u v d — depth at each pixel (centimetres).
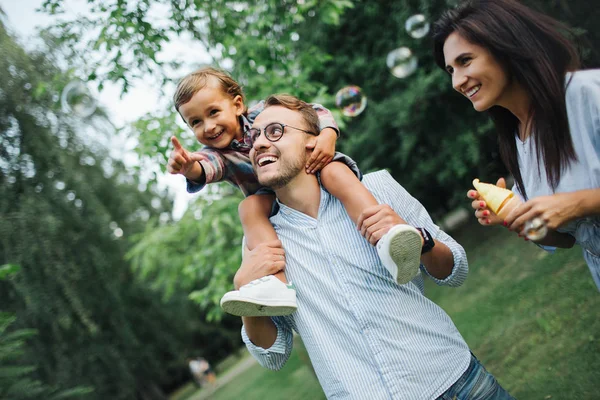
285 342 190
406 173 945
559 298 432
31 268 908
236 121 217
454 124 852
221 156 214
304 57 492
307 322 171
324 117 192
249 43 436
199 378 1777
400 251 153
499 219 168
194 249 567
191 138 401
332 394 168
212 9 412
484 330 479
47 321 920
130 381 1098
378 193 178
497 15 160
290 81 449
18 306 918
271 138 174
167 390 2072
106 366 1061
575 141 155
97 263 1045
